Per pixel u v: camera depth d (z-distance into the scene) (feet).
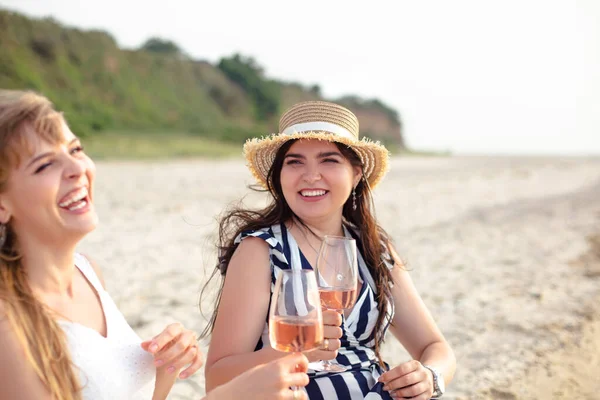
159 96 159.12
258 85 200.23
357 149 8.54
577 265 26.13
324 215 8.36
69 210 5.75
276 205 8.77
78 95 129.49
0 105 5.49
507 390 13.12
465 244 31.12
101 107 131.54
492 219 41.32
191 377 13.39
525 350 15.56
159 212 37.68
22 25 129.59
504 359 14.93
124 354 6.27
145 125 138.21
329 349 7.22
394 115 274.98
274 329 6.41
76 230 5.79
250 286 7.90
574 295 20.99
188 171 75.51
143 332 15.83
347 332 8.01
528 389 13.21
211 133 144.46
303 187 8.27
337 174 8.29
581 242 32.12
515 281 22.95
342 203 8.45
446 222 39.37
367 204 9.04
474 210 46.34
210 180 61.93
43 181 5.54
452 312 18.80
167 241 28.60
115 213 36.50
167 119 149.59
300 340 6.29
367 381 7.84
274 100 201.26
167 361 6.38
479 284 22.39
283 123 8.86
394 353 15.25
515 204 51.26
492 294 20.95
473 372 14.10
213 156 111.65
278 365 5.80
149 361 6.47
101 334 6.40
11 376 5.36
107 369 5.98
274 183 8.70
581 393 13.12
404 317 9.00
